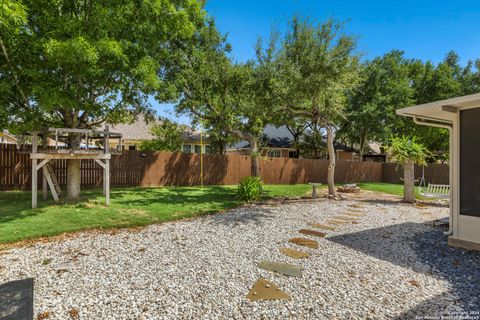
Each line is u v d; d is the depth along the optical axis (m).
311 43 8.57
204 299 2.89
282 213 7.30
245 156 14.98
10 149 10.09
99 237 5.00
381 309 2.73
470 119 4.72
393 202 9.87
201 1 11.06
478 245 4.55
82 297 2.90
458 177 4.85
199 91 10.77
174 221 6.27
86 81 7.51
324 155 24.09
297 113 10.35
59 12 6.80
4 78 6.60
